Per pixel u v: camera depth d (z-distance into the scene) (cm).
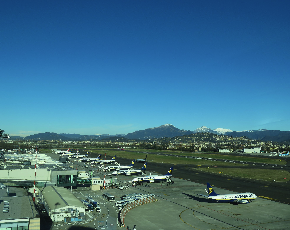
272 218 9512
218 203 11719
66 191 11512
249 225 8675
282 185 16162
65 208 8675
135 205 10869
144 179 16525
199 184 16438
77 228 7725
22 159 19975
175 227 8306
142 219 9031
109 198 11494
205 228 8288
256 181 17600
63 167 15100
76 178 13600
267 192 14125
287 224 8831
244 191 14350
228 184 16462
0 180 12381
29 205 7875
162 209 10488
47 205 9306
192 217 9475
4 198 8700
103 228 7794
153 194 13250
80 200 10844
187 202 11794
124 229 7825
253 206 11250
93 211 9719
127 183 16488
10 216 6725
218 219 9281
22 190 11462
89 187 14612
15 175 12825
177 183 16750
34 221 6725
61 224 8075
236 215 9850
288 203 11819
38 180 13150
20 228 6606
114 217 9056
